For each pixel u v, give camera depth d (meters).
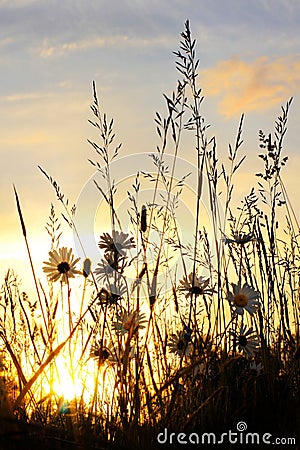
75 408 1.41
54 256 1.51
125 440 1.39
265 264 1.72
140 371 1.45
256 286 1.73
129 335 1.42
